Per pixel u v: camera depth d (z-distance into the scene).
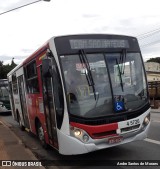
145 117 7.36
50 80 7.46
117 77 7.19
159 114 17.55
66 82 6.77
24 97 11.67
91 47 7.16
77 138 6.60
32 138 11.98
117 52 7.40
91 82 6.89
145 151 8.17
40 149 9.66
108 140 6.77
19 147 9.39
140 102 7.36
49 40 7.24
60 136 6.93
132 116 7.07
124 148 8.62
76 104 6.71
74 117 6.63
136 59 7.64
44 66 6.98
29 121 11.23
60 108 6.88
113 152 8.25
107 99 6.92
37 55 8.69
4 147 9.48
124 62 7.39
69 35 7.09
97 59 7.11
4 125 16.08
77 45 7.07
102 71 7.08
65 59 6.90
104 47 7.28
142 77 7.58
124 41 7.59
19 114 13.89
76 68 6.91
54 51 6.97
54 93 7.16
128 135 7.04
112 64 7.23
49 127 8.03
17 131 14.10
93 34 7.29
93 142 6.64
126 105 7.07
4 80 24.12
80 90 6.80
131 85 7.32
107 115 6.77
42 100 8.52
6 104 23.72
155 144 8.95
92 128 6.61
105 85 7.00
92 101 6.80
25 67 10.71
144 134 7.32
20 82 12.23
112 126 6.78
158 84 23.02
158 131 11.14
